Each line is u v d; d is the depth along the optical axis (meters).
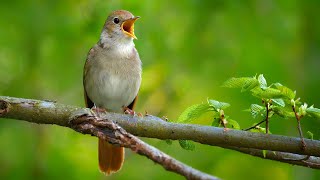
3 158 10.77
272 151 7.18
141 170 11.38
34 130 11.10
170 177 11.27
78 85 11.87
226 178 11.39
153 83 12.23
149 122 7.20
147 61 12.15
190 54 12.24
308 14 12.15
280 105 6.53
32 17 11.33
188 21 12.22
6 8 11.30
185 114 7.09
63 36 11.55
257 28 12.26
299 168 10.95
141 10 11.69
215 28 12.27
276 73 11.83
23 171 10.70
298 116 6.66
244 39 12.23
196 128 7.03
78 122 6.85
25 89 11.48
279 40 12.20
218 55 12.18
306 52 11.98
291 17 12.25
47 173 10.77
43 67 11.61
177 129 7.11
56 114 7.04
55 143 11.30
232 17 12.25
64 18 11.52
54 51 11.64
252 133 6.92
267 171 11.49
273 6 12.26
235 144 6.94
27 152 10.87
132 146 5.98
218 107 6.95
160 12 12.06
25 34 11.35
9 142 10.86
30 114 7.05
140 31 11.80
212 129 7.00
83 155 11.19
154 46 12.01
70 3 11.70
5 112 7.02
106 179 11.10
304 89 11.52
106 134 6.64
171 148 11.20
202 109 7.03
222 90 11.90
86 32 11.50
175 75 12.25
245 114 11.12
